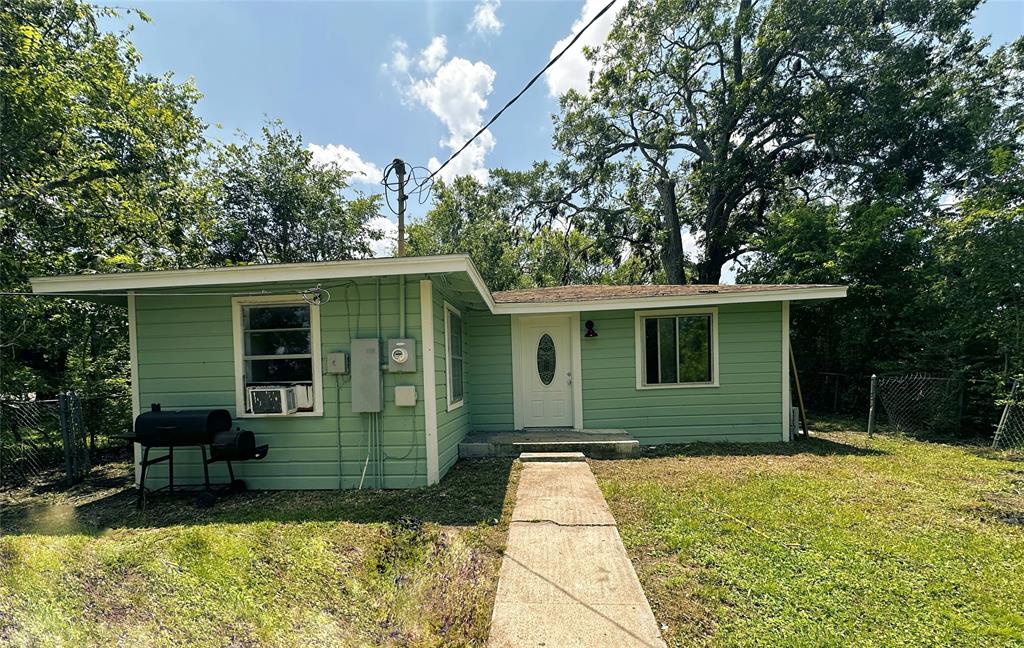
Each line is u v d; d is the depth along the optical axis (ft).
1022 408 21.74
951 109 41.42
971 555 10.19
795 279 38.50
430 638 7.70
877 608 8.16
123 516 14.37
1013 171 26.08
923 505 13.48
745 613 8.07
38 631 7.14
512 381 25.73
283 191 53.93
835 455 20.56
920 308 30.89
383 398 16.85
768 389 24.40
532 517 12.86
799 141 51.93
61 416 19.11
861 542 10.87
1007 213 24.20
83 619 7.55
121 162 29.60
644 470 18.12
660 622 7.85
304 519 13.21
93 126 27.37
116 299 18.81
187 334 17.29
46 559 9.45
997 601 8.35
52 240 25.49
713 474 17.26
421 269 15.57
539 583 9.12
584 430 25.07
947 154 41.75
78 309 25.45
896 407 27.07
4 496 17.24
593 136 65.46
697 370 24.82
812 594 8.63
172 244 34.19
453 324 21.06
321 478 16.96
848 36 45.29
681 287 27.73
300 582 9.46
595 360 25.30
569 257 74.28
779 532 11.51
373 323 16.96
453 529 12.28
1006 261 23.77
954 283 27.25
